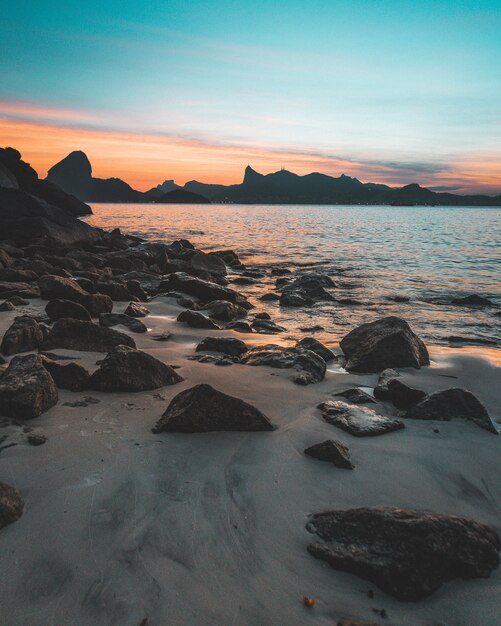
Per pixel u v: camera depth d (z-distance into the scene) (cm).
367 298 1470
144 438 425
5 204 2931
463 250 2973
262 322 1036
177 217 7838
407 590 271
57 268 1609
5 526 301
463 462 414
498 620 258
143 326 920
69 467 370
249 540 305
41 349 696
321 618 253
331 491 363
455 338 955
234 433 443
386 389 581
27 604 248
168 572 274
